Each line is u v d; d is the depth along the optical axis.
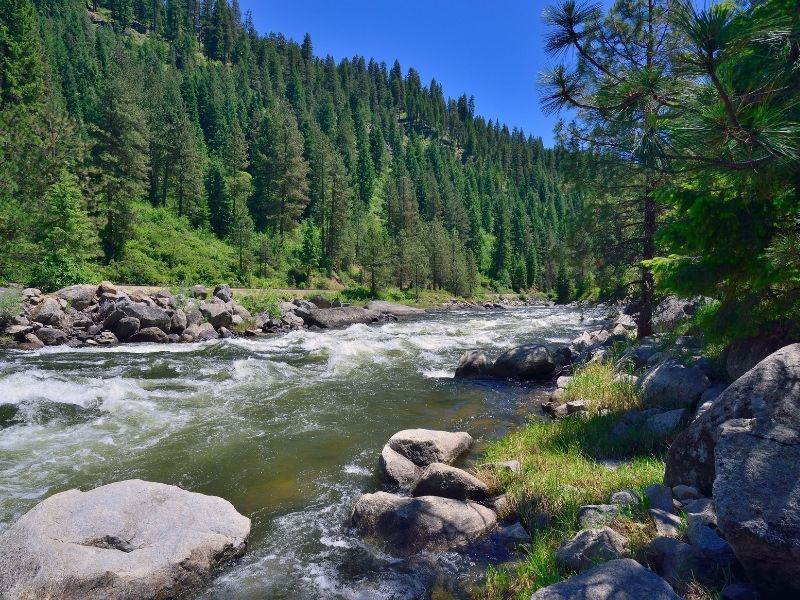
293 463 7.92
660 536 4.08
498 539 5.47
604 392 9.96
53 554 4.45
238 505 6.53
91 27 117.38
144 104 71.81
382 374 15.18
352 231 77.75
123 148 41.97
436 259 76.38
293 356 18.52
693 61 3.98
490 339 24.17
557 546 4.78
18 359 16.67
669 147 4.42
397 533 5.53
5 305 20.44
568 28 6.34
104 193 41.09
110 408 10.52
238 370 14.67
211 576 4.98
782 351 4.36
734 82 4.32
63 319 22.42
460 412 10.96
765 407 3.99
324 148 77.50
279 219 66.00
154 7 155.75
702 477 4.88
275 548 5.51
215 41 153.00
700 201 5.68
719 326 6.58
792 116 4.15
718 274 6.13
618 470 6.32
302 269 61.22
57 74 73.69
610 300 16.03
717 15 3.79
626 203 14.20
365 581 4.90
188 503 5.66
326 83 165.62
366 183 103.38
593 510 4.98
